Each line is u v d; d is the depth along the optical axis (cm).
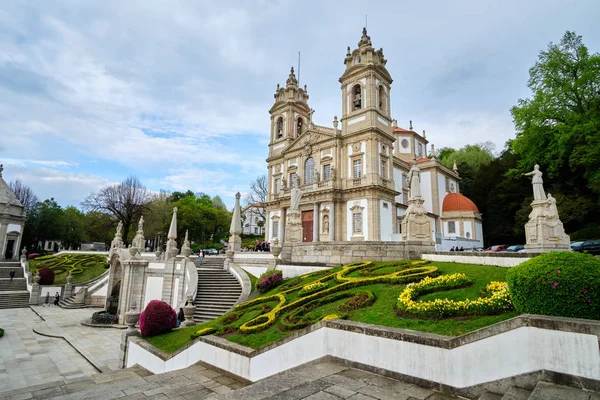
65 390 891
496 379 518
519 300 604
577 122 2933
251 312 1357
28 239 6150
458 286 999
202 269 2394
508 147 5166
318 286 1376
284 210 4356
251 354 876
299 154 4291
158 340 1321
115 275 2697
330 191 3731
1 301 3288
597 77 2948
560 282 547
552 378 473
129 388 809
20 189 6831
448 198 4800
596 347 446
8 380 1320
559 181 3578
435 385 570
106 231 6328
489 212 4872
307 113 4912
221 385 841
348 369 670
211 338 1034
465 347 552
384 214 3653
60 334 2053
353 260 1806
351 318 936
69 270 4047
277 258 2120
